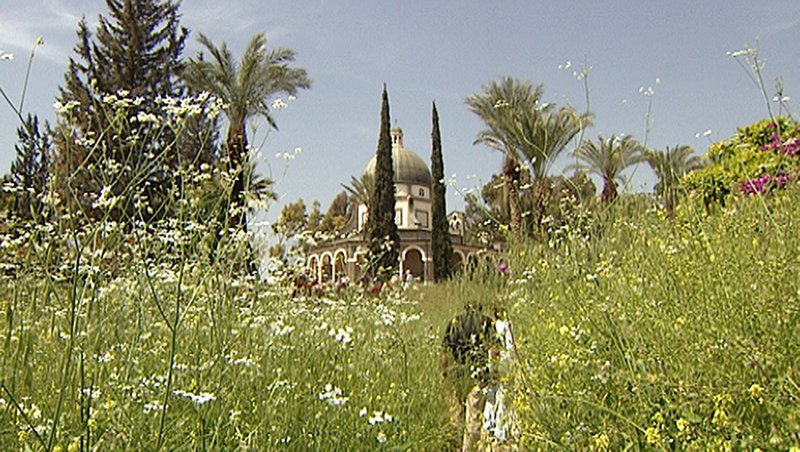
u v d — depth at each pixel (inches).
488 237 348.8
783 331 115.0
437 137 1594.5
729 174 302.2
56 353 111.1
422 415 184.2
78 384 110.0
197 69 699.4
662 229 221.8
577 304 177.9
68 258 117.6
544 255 244.7
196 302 156.6
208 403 125.0
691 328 130.4
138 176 134.3
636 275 179.3
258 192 185.0
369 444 155.4
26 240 129.6
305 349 179.9
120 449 107.7
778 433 95.0
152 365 143.9
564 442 129.0
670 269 169.2
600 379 138.3
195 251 152.3
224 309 158.4
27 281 116.3
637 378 121.7
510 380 165.0
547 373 161.6
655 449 108.7
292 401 146.4
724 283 138.3
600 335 156.1
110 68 1020.5
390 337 234.1
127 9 1042.7
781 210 180.1
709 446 99.5
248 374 144.3
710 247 171.5
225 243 168.1
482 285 302.8
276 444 130.2
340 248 1567.4
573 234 241.0
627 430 117.6
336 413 152.9
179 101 153.4
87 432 95.3
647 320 145.7
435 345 239.9
